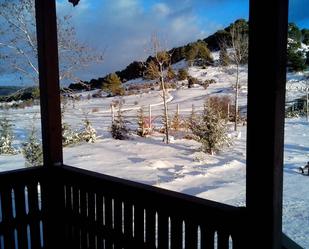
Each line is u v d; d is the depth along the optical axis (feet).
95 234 8.84
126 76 159.43
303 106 71.51
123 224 8.09
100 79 140.15
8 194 9.34
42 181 9.95
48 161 9.82
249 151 5.46
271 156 5.23
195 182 22.63
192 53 146.82
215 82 123.95
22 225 9.64
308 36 105.40
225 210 6.01
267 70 5.13
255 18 5.18
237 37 54.95
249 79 5.35
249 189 5.52
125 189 7.82
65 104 31.76
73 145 37.83
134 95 116.16
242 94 89.56
